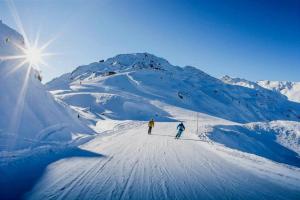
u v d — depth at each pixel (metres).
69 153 11.52
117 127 30.28
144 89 171.00
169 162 11.86
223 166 12.38
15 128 12.34
